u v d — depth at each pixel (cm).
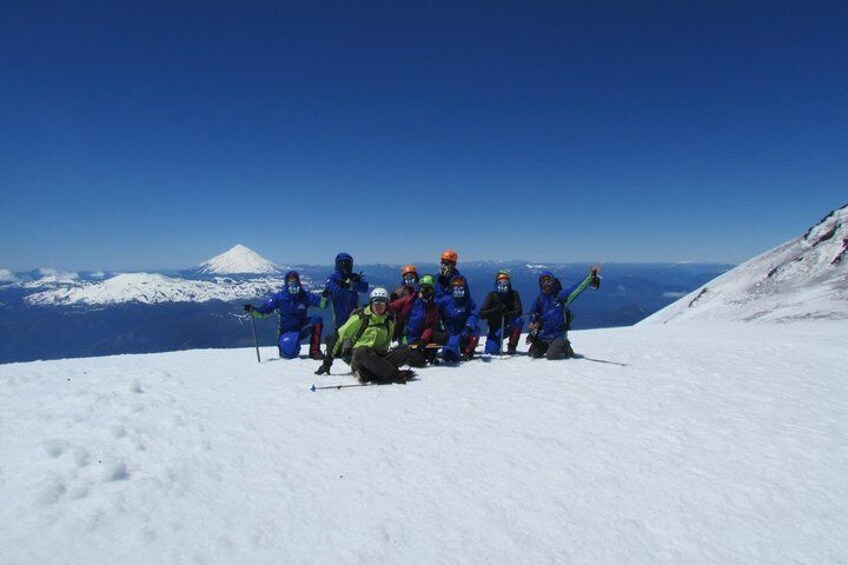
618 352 1052
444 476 434
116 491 396
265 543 333
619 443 505
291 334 1162
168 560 310
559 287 1005
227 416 609
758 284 2875
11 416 597
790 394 674
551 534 346
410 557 320
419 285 966
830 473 431
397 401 669
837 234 2856
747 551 324
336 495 402
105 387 753
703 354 1003
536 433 536
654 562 316
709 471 439
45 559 308
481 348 1228
